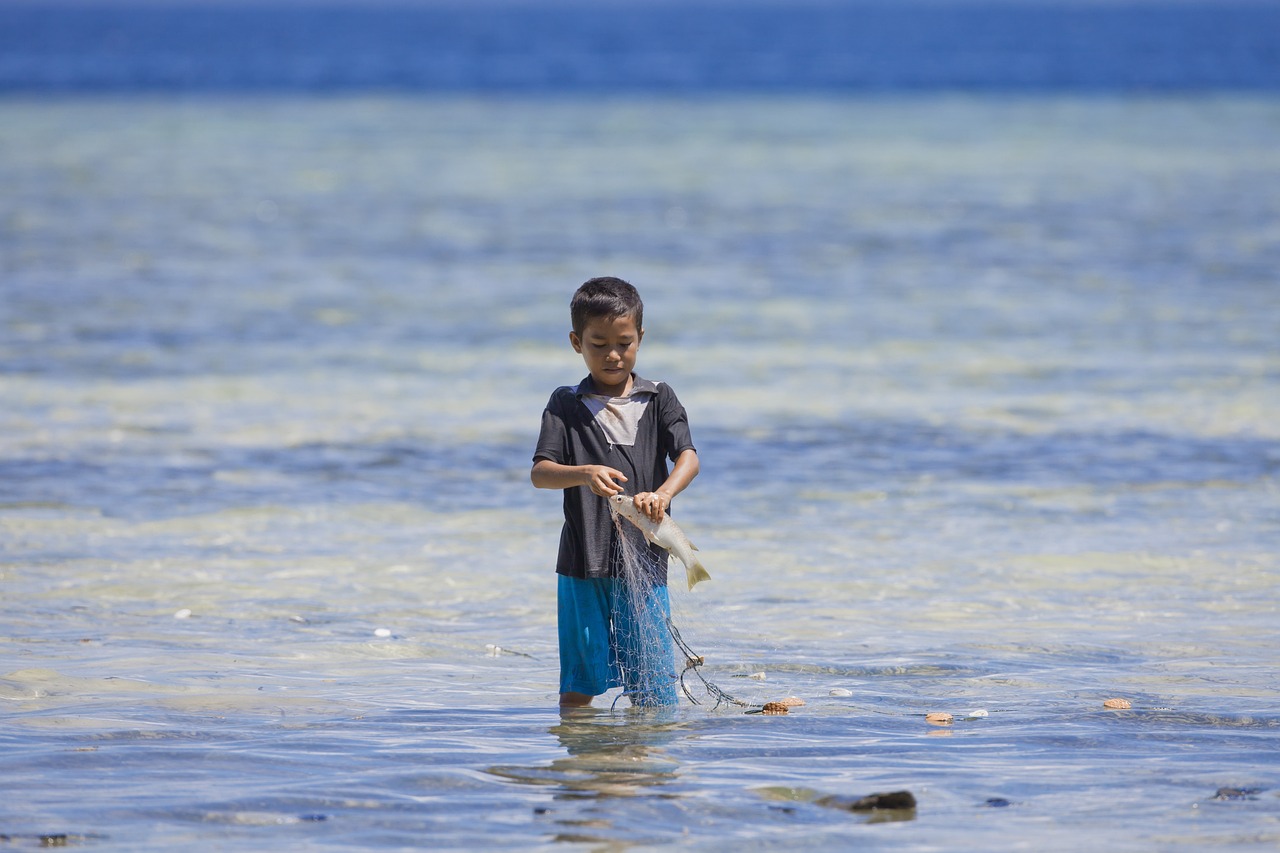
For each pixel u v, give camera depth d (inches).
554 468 634.2
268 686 687.7
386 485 1183.6
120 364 1679.4
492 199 3577.8
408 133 5708.7
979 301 2175.2
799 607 855.7
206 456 1270.9
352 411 1459.2
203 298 2171.5
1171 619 824.3
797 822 491.8
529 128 5974.4
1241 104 7175.2
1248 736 600.1
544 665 741.3
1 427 1368.1
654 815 498.9
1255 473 1219.9
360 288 2284.7
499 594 889.5
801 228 3053.6
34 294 2185.0
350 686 691.4
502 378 1628.9
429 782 536.4
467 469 1241.4
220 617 828.0
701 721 631.8
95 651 749.9
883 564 957.2
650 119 6466.5
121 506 1104.2
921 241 2854.3
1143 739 596.4
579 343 663.8
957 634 795.4
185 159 4611.2
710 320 2012.8
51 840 470.6
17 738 590.2
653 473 658.2
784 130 5816.9
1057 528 1050.1
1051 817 495.8
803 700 668.1
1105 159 4576.8
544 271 2477.9
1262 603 858.1
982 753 577.3
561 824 489.1
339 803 510.6
